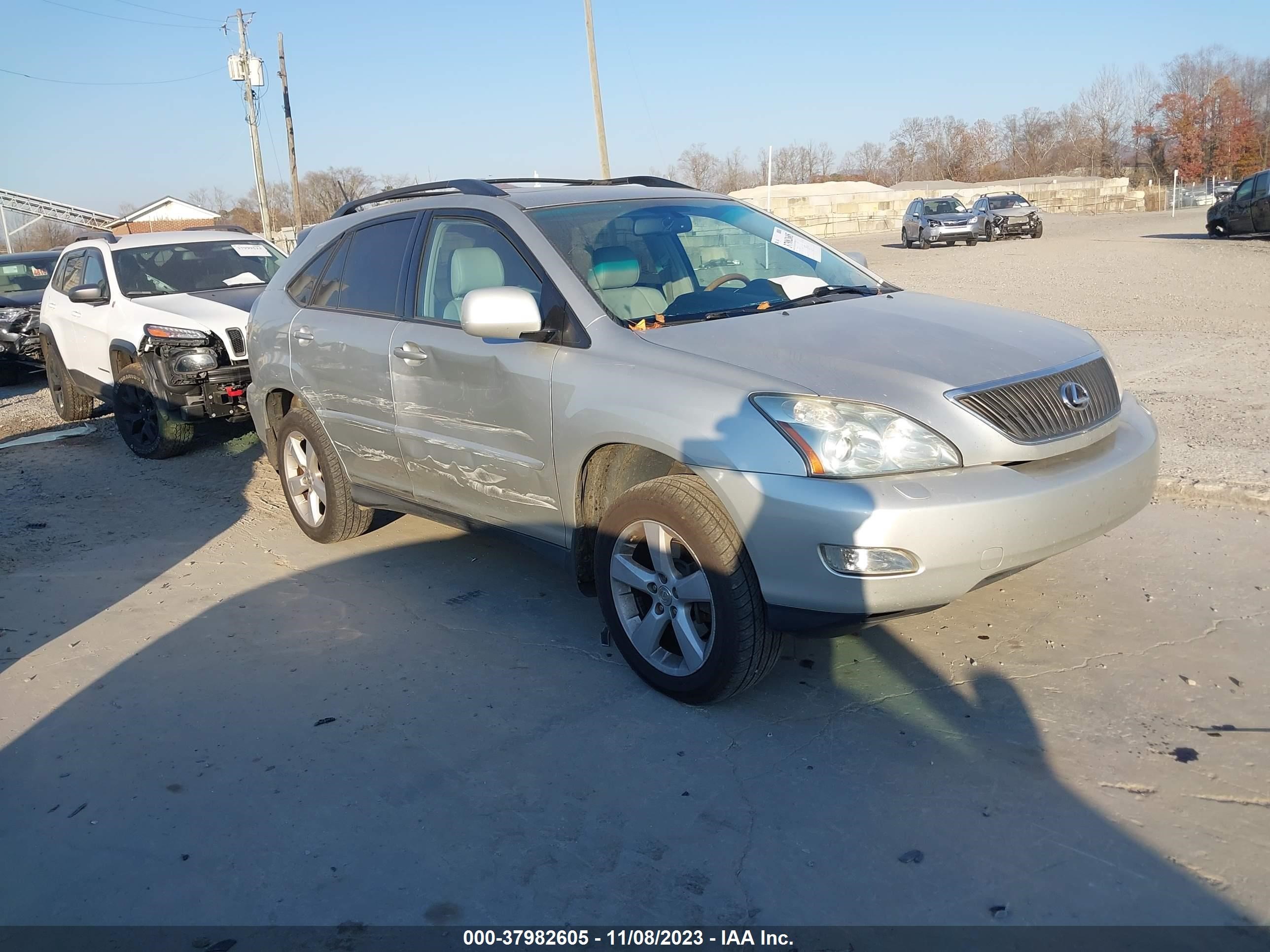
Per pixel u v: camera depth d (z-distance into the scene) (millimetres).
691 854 2965
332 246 5590
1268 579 4531
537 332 4082
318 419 5535
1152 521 5348
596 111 32031
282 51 39062
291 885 2932
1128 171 80688
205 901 2885
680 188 5141
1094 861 2818
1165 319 11938
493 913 2773
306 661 4391
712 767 3395
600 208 4613
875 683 3889
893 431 3320
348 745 3674
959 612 4453
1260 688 3648
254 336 6012
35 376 14414
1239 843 2852
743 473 3381
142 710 4035
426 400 4672
